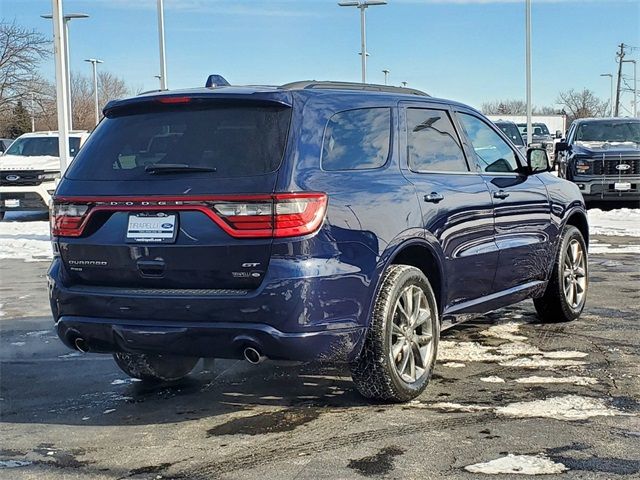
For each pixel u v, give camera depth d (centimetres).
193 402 507
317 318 424
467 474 377
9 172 1744
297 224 418
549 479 370
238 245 421
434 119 558
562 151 1864
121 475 391
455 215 531
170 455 416
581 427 438
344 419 461
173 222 436
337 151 462
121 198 449
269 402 500
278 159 431
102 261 458
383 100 515
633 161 1681
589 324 696
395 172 497
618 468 382
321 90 479
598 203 1867
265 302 415
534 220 638
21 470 400
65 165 1395
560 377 534
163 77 2361
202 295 427
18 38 4141
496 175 604
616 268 1005
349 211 443
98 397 523
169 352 445
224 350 432
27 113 4812
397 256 497
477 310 579
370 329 461
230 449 421
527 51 2767
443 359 585
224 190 425
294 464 396
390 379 470
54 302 477
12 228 1672
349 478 376
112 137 482
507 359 583
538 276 654
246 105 455
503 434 429
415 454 404
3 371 590
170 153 455
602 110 7506
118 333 449
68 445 435
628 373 541
